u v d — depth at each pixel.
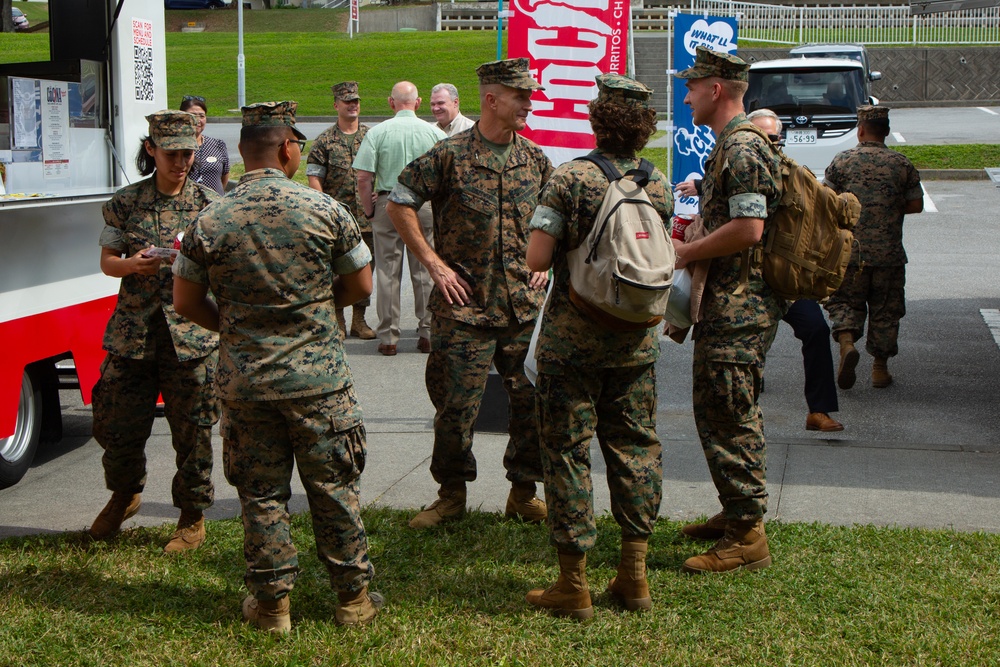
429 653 3.71
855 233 7.32
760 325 4.30
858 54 19.30
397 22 48.75
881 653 3.69
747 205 4.08
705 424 4.39
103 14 6.33
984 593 4.11
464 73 32.09
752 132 4.20
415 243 4.77
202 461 4.61
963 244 13.07
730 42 9.03
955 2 16.73
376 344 9.18
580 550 3.92
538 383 3.98
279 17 50.78
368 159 8.45
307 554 4.61
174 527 4.97
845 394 7.42
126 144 6.48
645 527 4.02
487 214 4.71
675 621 3.94
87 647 3.76
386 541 4.73
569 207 3.84
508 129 4.71
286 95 29.80
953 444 6.25
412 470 5.92
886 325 7.42
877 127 7.34
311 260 3.71
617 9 6.13
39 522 5.19
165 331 4.52
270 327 3.70
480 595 4.18
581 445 3.95
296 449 3.78
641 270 3.67
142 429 4.64
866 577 4.28
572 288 3.84
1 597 4.13
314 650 3.70
